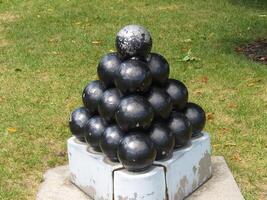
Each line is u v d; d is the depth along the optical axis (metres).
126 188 4.03
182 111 4.50
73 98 6.21
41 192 4.48
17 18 9.72
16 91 6.44
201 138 4.50
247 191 4.51
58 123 5.65
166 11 9.87
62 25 9.12
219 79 6.60
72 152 4.51
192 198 4.34
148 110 4.05
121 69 4.12
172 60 7.25
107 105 4.20
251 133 5.34
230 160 4.93
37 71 7.02
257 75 6.68
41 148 5.20
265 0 10.70
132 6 10.29
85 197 4.40
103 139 4.16
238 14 9.60
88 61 7.32
